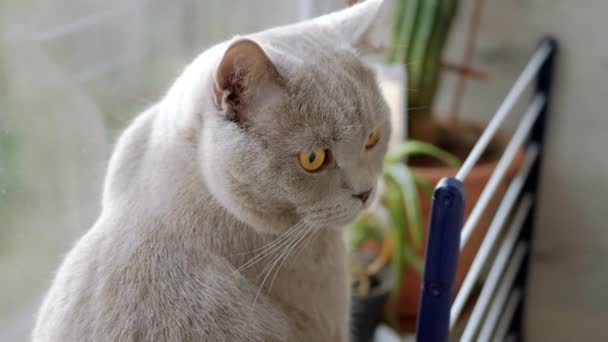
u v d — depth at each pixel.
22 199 0.83
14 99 0.81
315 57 0.73
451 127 1.13
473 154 0.83
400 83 1.00
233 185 0.72
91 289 0.73
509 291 1.16
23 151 0.83
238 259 0.75
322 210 0.75
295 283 0.77
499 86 1.14
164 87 0.92
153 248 0.73
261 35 0.75
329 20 0.79
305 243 0.76
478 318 0.95
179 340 0.72
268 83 0.71
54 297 0.75
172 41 0.92
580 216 1.14
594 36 1.06
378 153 0.78
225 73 0.69
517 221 1.10
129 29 0.89
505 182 1.06
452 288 0.72
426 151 1.00
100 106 0.88
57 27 0.83
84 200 0.87
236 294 0.74
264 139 0.72
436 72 1.06
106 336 0.72
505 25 1.11
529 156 1.10
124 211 0.75
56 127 0.84
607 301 1.16
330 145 0.73
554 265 1.18
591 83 1.08
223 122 0.71
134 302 0.72
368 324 0.99
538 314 1.21
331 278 0.79
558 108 1.11
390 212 0.99
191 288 0.73
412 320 1.08
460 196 0.70
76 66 0.85
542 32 1.09
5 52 0.80
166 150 0.75
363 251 1.04
